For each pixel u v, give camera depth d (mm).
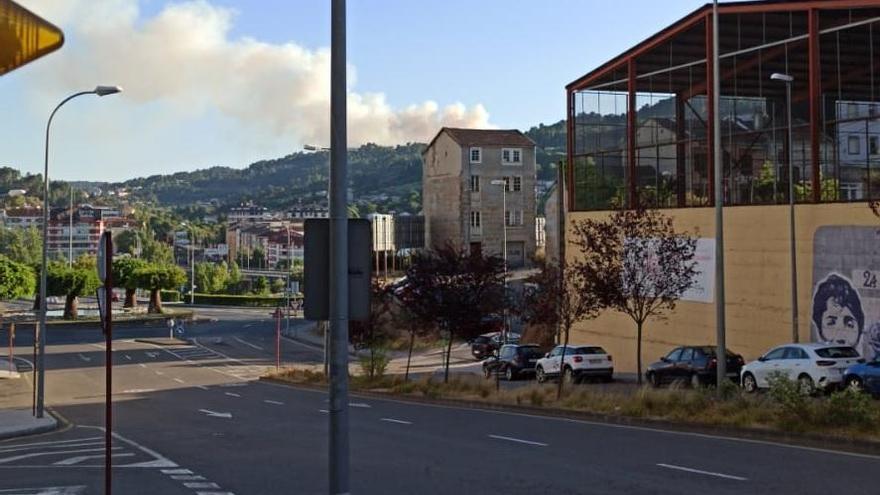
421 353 60562
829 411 17047
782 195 34469
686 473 13430
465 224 84438
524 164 86312
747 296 34969
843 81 35844
